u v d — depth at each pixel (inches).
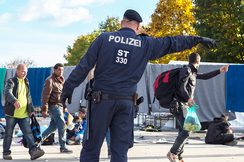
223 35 971.3
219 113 434.0
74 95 423.5
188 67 164.1
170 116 448.1
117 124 98.3
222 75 435.8
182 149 168.7
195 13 1045.2
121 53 97.9
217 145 280.4
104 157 202.5
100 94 96.7
